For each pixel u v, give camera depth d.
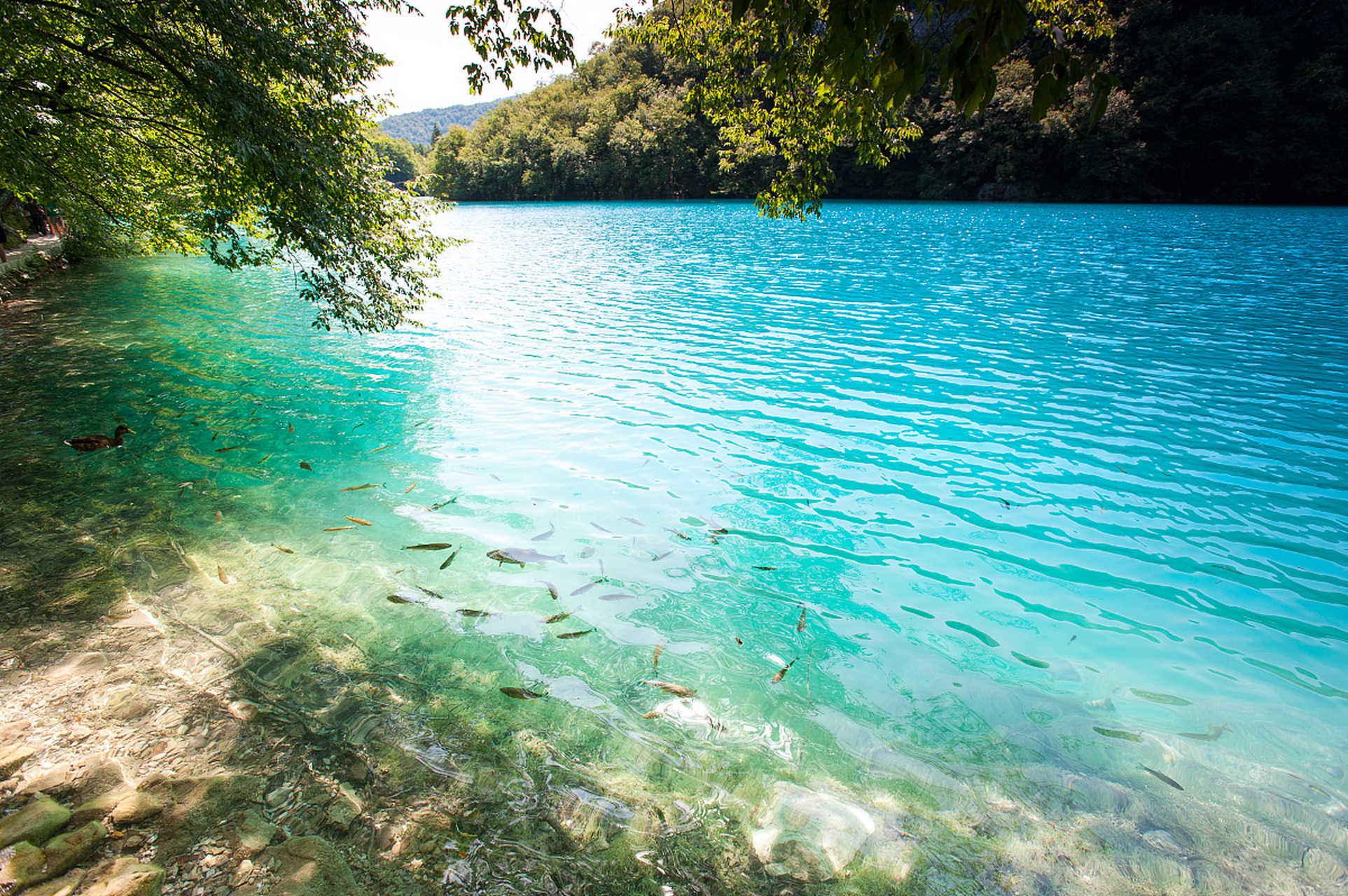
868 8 2.55
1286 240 26.64
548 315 13.45
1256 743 3.21
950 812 2.72
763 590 4.41
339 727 2.93
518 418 7.50
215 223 8.43
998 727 3.26
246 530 4.80
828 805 2.71
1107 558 4.91
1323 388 8.82
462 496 5.56
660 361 9.96
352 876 2.21
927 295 15.67
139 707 2.95
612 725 3.09
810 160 6.38
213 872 2.19
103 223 13.56
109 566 4.19
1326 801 2.87
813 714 3.28
